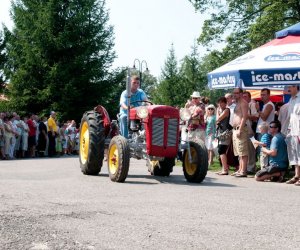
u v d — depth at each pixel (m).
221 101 11.31
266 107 10.72
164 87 49.88
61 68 34.97
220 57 31.19
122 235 4.25
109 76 38.38
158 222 4.84
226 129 11.20
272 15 28.19
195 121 11.62
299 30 11.20
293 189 8.35
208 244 4.03
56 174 9.88
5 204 5.60
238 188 8.15
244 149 10.55
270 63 10.20
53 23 35.59
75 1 36.50
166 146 8.92
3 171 10.74
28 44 35.72
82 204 5.77
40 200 5.98
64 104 34.62
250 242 4.15
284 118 10.80
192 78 50.12
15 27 37.81
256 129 11.48
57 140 22.62
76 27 35.97
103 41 37.72
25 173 10.13
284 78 9.87
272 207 6.08
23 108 35.69
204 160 8.70
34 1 37.50
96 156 9.34
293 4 28.30
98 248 3.81
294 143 9.40
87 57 36.38
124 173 8.31
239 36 30.92
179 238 4.20
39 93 34.84
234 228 4.70
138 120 9.32
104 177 9.30
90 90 37.09
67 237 4.13
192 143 8.98
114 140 8.62
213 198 6.68
